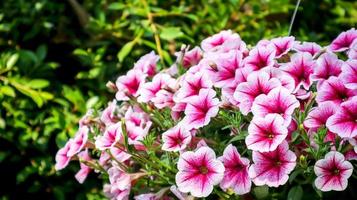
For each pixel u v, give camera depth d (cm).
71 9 169
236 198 103
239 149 105
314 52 109
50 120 144
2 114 147
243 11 165
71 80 165
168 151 103
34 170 146
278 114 96
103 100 152
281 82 101
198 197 102
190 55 121
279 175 95
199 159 98
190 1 166
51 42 166
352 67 98
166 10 163
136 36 152
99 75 155
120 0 162
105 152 110
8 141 148
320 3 180
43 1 162
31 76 153
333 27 172
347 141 96
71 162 149
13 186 151
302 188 106
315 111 96
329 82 99
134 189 113
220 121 107
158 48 147
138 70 117
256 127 96
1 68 146
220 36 120
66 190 149
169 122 107
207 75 106
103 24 158
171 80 111
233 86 104
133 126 108
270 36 154
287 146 95
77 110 148
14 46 161
